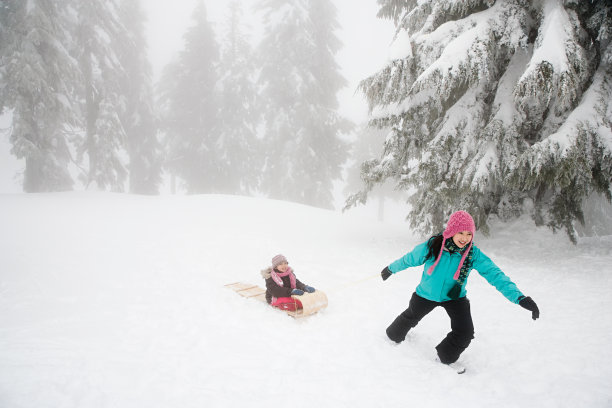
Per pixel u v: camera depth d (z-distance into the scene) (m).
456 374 3.12
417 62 7.80
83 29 19.42
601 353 3.40
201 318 4.20
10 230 9.06
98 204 14.43
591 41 7.18
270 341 3.66
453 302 3.24
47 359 3.07
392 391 2.82
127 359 3.18
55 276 5.67
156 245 8.37
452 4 7.65
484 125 7.93
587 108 6.60
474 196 7.79
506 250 7.82
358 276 6.31
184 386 2.79
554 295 5.16
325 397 2.72
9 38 16.03
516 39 6.91
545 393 2.83
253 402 2.62
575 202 7.81
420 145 8.73
